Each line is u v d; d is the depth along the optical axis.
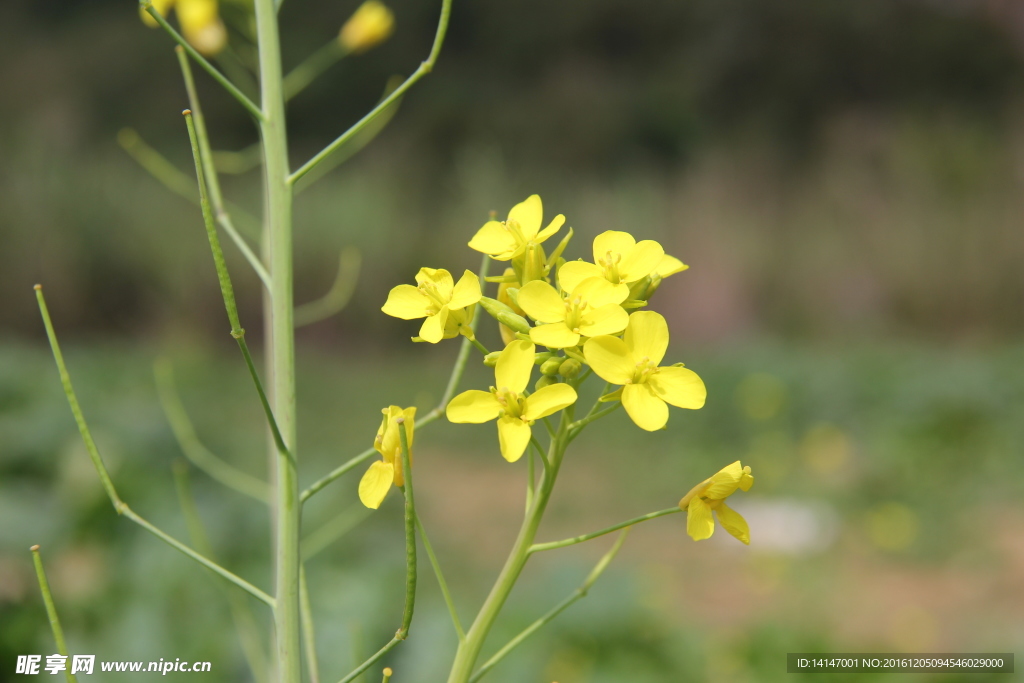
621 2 22.50
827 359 10.11
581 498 6.87
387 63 20.20
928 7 21.78
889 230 13.82
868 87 21.03
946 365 9.52
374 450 1.36
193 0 3.07
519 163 17.81
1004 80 20.48
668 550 5.92
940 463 7.11
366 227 13.18
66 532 3.79
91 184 12.76
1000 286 13.20
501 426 1.27
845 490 6.74
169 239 12.49
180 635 3.08
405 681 2.99
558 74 22.02
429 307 1.40
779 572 5.37
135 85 18.67
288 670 1.42
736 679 3.73
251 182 13.52
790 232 14.21
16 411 5.72
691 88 20.94
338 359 12.16
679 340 13.27
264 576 3.74
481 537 5.96
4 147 13.06
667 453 7.88
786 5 21.09
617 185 15.85
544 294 1.32
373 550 4.64
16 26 20.45
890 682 3.67
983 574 5.46
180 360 10.17
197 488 4.53
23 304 11.95
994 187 14.17
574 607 3.86
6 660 2.96
